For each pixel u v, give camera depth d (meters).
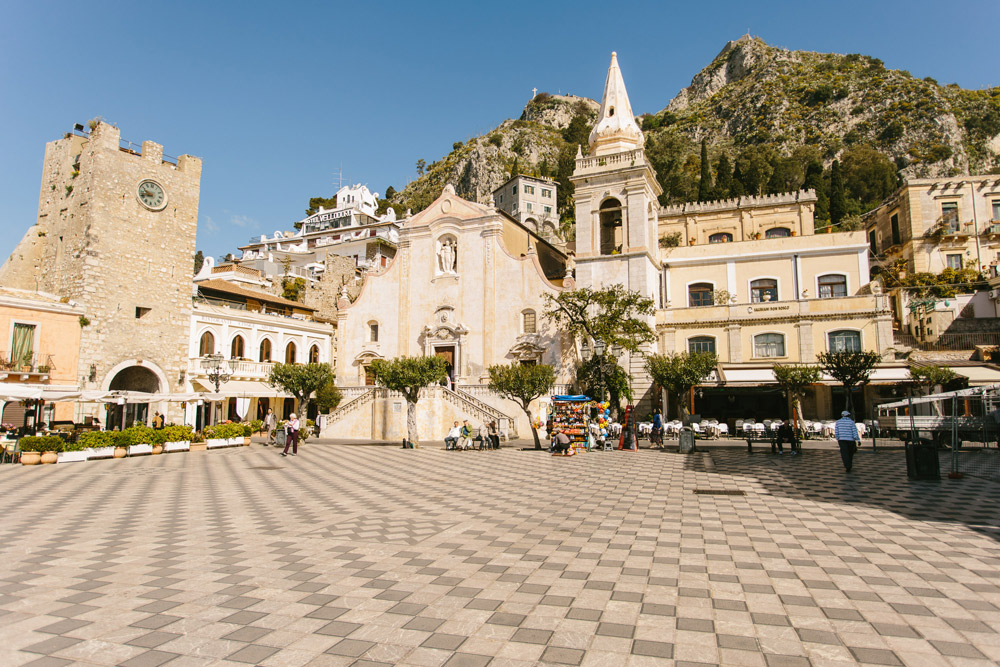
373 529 11.38
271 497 15.61
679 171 126.31
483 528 11.39
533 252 44.91
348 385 48.69
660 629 6.25
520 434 39.44
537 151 167.62
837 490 15.52
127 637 6.15
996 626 6.25
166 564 8.94
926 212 53.16
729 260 46.69
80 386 38.38
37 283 42.00
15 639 6.11
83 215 40.25
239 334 48.66
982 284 47.09
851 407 33.38
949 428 26.06
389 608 6.96
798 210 54.91
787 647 5.77
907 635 6.04
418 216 49.91
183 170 45.78
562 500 14.65
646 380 39.81
